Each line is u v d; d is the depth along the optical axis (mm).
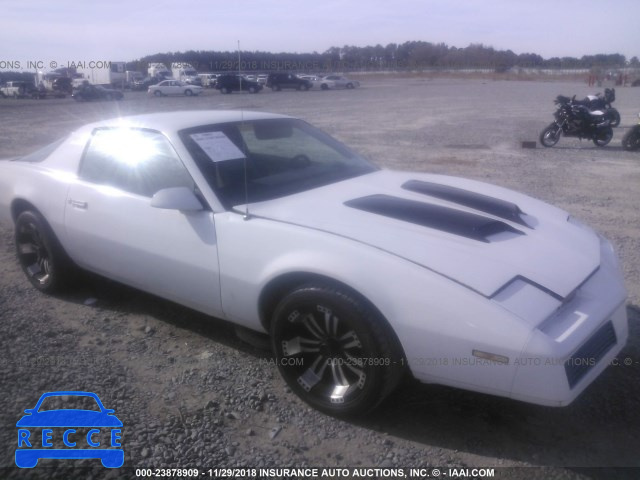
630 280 4754
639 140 12797
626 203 7566
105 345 3703
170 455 2643
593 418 3002
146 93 46188
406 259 2732
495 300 2562
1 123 19844
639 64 62875
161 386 3236
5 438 2689
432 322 2594
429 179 4062
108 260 3936
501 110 23969
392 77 71875
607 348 2873
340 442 2812
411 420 2992
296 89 46875
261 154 3943
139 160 3785
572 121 13234
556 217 3598
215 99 35781
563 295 2736
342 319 2807
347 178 3941
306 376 3057
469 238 2980
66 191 4113
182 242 3418
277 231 3053
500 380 2525
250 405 3082
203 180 3436
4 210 4664
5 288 4629
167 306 4320
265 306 3201
